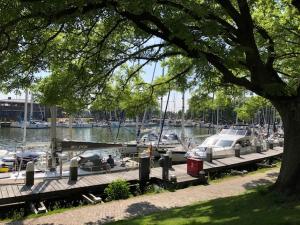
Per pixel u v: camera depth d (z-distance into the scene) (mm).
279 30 14188
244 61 10781
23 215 13375
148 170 17828
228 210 10117
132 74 13797
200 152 27109
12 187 15594
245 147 29750
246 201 10906
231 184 18156
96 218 12336
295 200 10133
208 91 14062
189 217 9953
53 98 11359
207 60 9219
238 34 10453
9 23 7887
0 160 25438
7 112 107438
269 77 10688
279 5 14164
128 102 14852
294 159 11000
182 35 8211
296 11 13438
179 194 15969
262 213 8836
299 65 15344
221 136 30766
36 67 10531
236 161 24188
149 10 8352
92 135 62875
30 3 7625
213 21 8734
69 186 15820
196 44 8500
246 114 29609
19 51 9281
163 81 15211
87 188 15914
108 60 11984
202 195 15656
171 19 8461
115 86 14461
